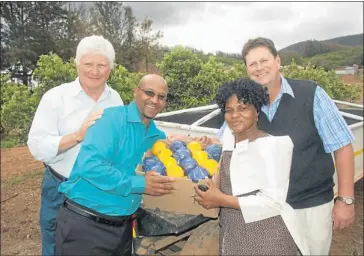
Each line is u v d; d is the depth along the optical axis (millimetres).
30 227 4914
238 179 1987
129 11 29625
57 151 2494
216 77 8062
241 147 1979
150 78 2238
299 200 2461
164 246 2803
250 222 1983
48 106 2643
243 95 1909
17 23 32750
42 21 33719
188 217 2418
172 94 7930
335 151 2459
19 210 5480
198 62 8242
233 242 2062
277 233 1994
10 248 4379
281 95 2447
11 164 8023
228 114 1969
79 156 2166
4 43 32500
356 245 4438
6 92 9898
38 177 7012
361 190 6234
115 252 2379
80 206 2287
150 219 2496
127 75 8359
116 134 2195
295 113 2410
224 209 2127
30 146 2598
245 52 2514
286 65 10680
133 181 2170
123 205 2318
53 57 7742
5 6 32219
